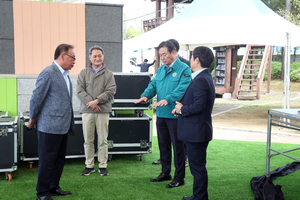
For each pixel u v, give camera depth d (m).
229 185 3.49
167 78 3.46
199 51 2.76
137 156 4.77
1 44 4.61
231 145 5.48
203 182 2.78
